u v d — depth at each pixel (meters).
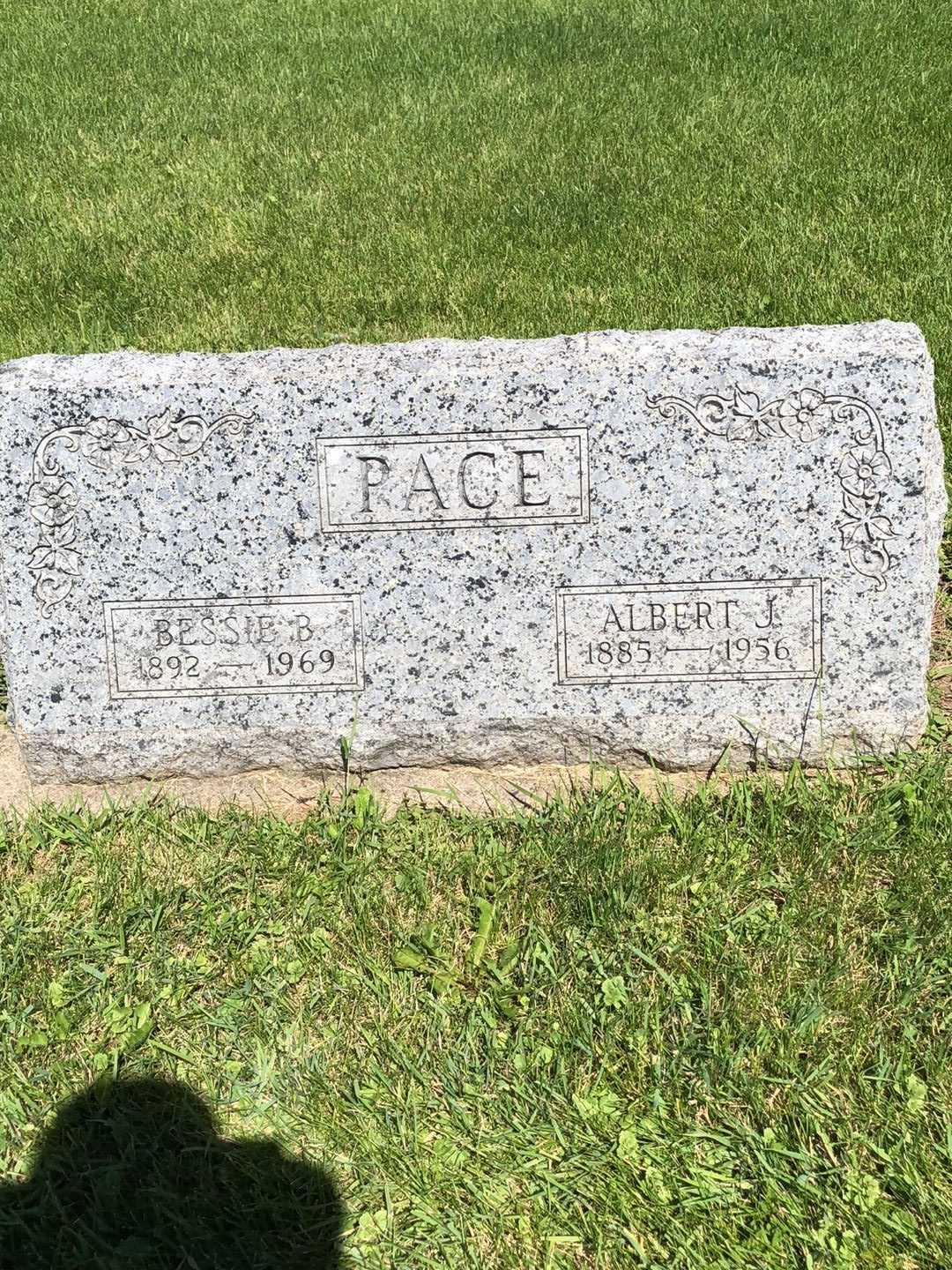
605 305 2.10
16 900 1.12
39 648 1.23
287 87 3.25
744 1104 0.93
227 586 1.22
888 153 2.57
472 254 2.31
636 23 3.58
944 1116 0.91
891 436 1.18
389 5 4.00
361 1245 0.85
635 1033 0.98
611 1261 0.84
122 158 2.84
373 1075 0.95
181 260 2.35
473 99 3.07
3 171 2.78
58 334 2.10
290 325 2.11
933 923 1.06
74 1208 0.88
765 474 1.19
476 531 1.21
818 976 1.02
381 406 1.18
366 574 1.22
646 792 1.24
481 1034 0.98
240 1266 0.84
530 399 1.18
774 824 1.16
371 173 2.69
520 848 1.16
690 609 1.22
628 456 1.19
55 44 3.67
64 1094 0.95
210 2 4.16
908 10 3.46
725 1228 0.85
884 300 2.04
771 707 1.24
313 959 1.06
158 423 1.19
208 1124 0.93
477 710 1.25
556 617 1.22
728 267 2.19
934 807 1.17
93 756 1.26
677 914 1.09
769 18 3.49
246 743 1.26
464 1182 0.88
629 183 2.54
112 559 1.21
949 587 1.56
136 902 1.11
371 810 1.21
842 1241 0.84
